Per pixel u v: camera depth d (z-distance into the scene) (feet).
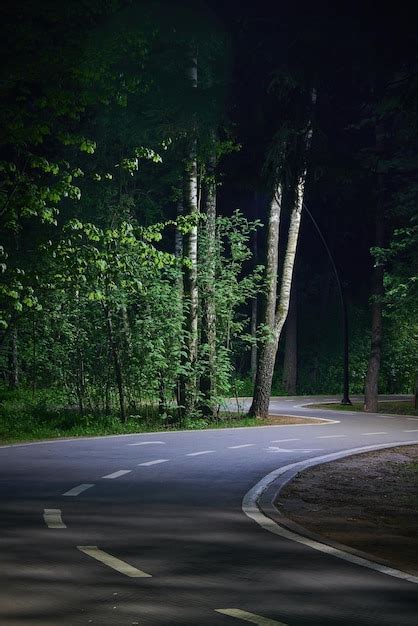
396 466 82.02
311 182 85.61
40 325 135.23
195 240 134.82
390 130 180.24
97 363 128.77
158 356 123.75
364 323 270.26
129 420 127.65
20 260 111.55
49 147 140.56
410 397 242.37
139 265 110.32
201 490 63.77
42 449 92.84
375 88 73.00
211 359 134.82
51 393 134.00
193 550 43.29
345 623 31.35
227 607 33.24
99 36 88.43
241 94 86.74
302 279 282.56
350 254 279.28
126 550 43.01
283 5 72.08
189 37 102.01
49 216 89.51
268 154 82.33
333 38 69.41
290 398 237.66
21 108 88.58
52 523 49.90
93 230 94.02
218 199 251.80
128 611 32.45
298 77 73.87
